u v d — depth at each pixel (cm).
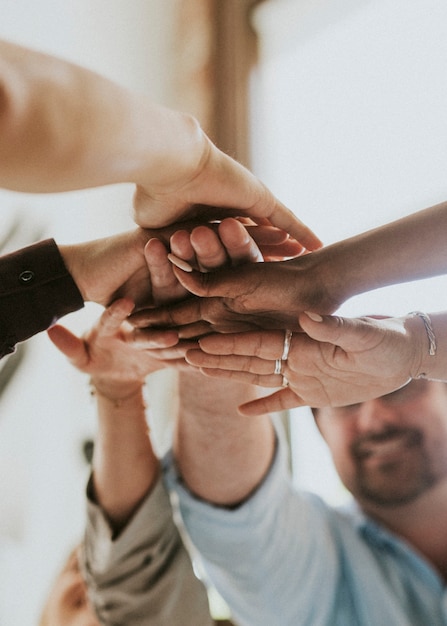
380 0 200
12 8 229
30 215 221
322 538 124
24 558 203
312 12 216
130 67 247
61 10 241
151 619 108
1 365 208
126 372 102
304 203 209
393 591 121
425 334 77
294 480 188
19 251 88
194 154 74
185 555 114
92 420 221
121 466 107
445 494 124
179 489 114
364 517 131
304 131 214
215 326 87
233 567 114
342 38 213
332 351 76
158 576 109
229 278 81
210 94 229
